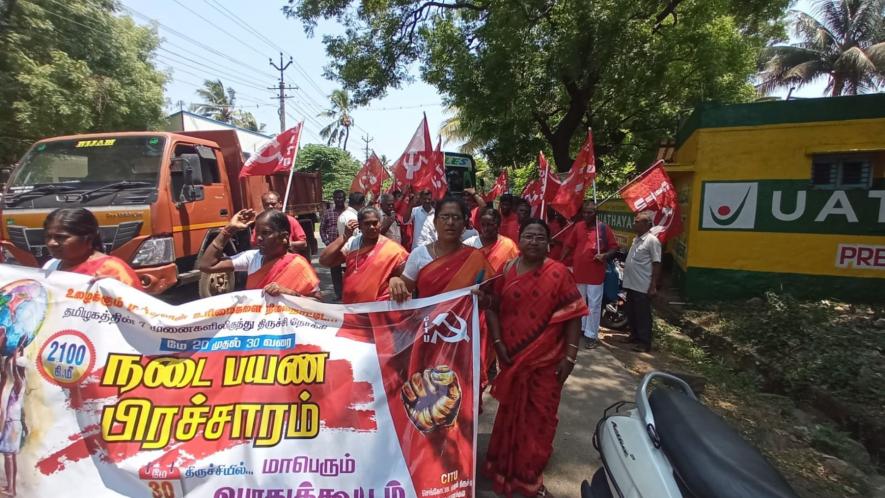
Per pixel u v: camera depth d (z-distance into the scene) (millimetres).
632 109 14469
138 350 2432
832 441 3709
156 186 5559
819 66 24016
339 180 34969
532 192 8141
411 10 13656
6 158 11094
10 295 2412
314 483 2303
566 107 14516
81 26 11859
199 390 2408
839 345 5074
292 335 2520
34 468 2301
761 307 6668
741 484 1683
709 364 5469
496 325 2963
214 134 7566
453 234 3070
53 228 2668
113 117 12250
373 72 14391
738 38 13812
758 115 6992
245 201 7734
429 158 6117
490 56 11992
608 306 7258
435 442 2439
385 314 2590
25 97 10492
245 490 2268
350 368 2482
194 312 2502
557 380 2865
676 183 9133
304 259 3115
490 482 3078
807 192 6812
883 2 22688
